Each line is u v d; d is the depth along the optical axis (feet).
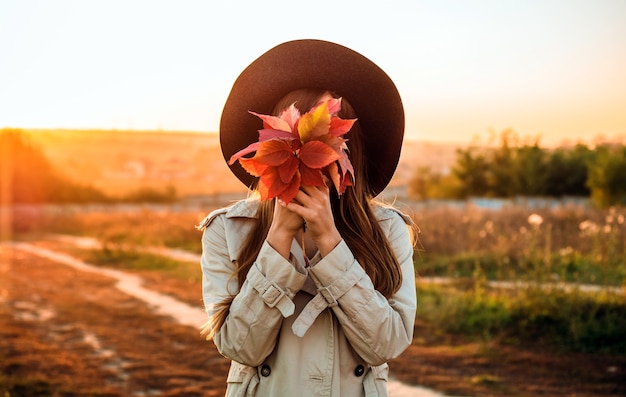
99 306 34.50
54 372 21.97
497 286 32.12
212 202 162.40
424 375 21.44
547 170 124.47
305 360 5.51
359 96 6.31
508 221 55.93
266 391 5.59
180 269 48.75
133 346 25.81
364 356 5.46
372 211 5.99
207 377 21.75
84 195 172.35
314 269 5.24
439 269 39.50
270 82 6.23
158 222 83.71
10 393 19.45
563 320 26.04
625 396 19.12
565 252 37.88
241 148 6.49
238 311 5.29
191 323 29.81
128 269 50.37
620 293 28.17
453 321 27.48
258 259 5.30
